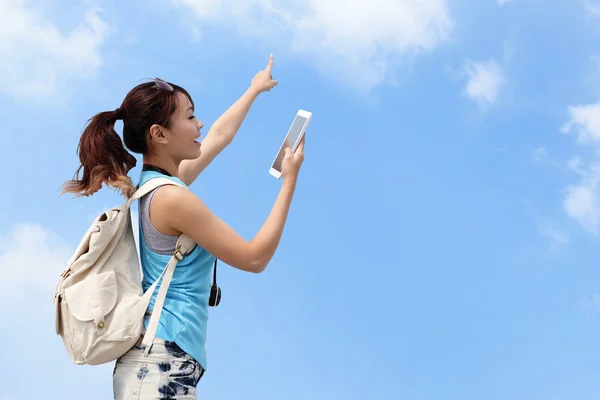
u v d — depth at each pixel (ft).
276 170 6.89
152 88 6.48
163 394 5.95
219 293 6.82
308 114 6.76
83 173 6.36
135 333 5.96
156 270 6.29
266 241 6.23
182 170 7.50
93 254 6.02
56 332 6.24
